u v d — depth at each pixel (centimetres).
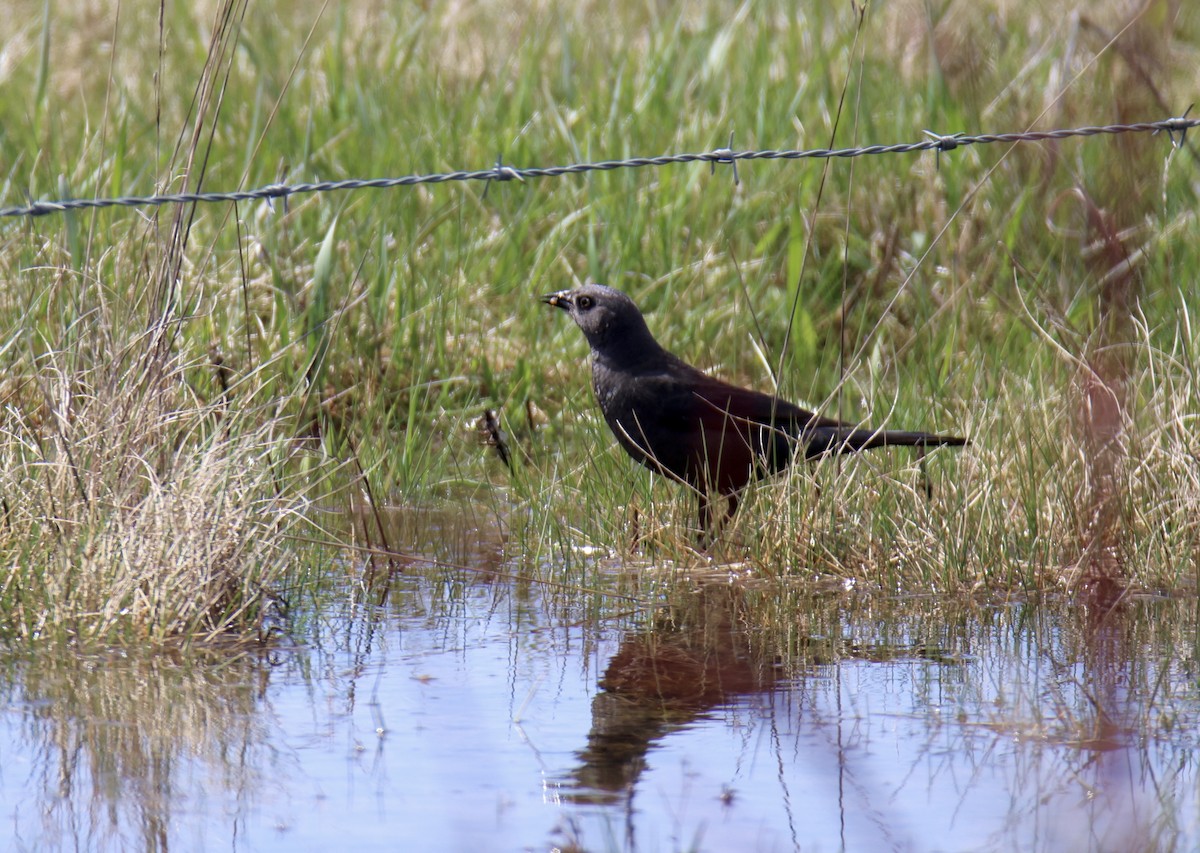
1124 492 953
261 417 1059
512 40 1931
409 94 1738
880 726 704
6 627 814
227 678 763
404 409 1288
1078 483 973
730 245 1395
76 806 608
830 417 1210
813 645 835
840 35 1786
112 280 1128
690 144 1577
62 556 810
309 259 1391
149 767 649
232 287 1282
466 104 1675
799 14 1955
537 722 710
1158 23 1153
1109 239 939
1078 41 1695
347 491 1106
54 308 1105
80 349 926
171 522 823
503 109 1703
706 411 1082
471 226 1493
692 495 1098
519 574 977
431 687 759
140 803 612
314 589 921
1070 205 1381
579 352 1374
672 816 604
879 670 788
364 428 1202
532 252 1480
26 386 1017
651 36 1777
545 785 634
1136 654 806
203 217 1402
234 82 1681
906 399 1167
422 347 1331
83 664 773
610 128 1578
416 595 930
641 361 1116
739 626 874
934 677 775
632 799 620
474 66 1850
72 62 1888
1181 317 1218
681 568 1011
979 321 1348
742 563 1016
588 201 1526
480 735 693
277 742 679
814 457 1067
